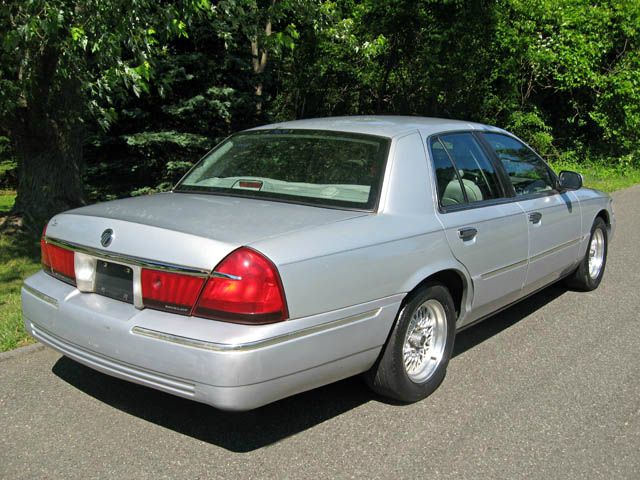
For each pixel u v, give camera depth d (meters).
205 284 3.12
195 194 4.27
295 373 3.22
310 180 4.06
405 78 15.17
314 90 15.52
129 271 3.39
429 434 3.68
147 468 3.26
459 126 4.79
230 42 10.79
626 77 17.38
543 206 5.30
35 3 6.11
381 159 4.03
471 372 4.58
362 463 3.36
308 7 10.41
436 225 4.05
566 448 3.55
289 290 3.16
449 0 12.95
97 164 12.17
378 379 3.88
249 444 3.53
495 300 4.77
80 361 3.55
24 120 8.41
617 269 7.62
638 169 18.59
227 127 12.14
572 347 5.09
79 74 7.61
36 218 8.66
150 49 7.36
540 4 16.17
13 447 3.43
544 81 18.09
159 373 3.16
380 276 3.61
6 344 4.68
